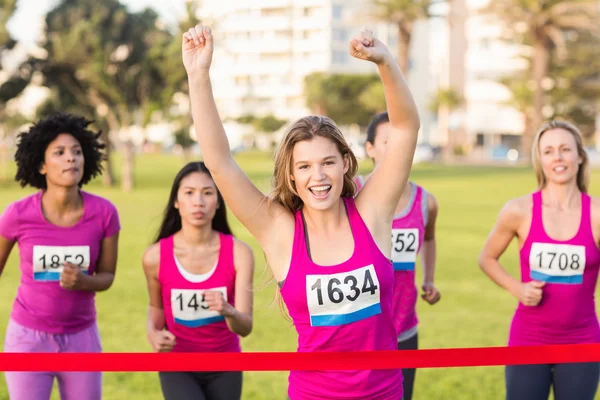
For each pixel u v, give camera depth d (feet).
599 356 9.37
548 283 11.94
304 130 8.29
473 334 22.61
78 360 8.69
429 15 151.23
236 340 12.44
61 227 11.95
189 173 11.87
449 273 33.01
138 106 92.27
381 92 190.70
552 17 140.26
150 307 12.52
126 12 93.56
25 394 11.07
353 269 8.42
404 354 8.61
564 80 167.43
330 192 8.32
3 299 28.02
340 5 268.82
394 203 8.77
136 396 16.74
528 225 12.18
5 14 91.04
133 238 43.16
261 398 16.83
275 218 8.69
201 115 8.38
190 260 11.94
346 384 8.55
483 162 165.78
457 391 17.29
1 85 94.17
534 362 9.19
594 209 11.93
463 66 221.66
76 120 12.23
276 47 279.08
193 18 92.07
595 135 180.34
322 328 8.52
